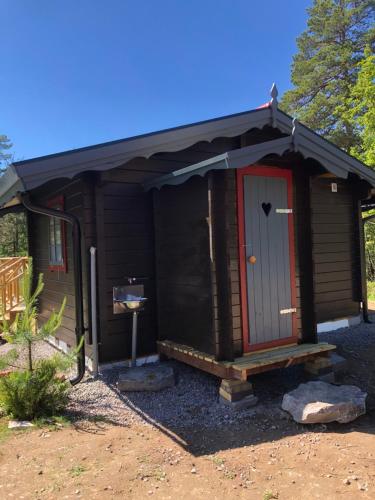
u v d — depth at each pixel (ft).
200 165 12.41
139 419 11.51
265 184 14.17
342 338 20.27
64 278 18.76
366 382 14.38
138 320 15.94
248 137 17.06
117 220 15.57
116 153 12.42
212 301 12.78
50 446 9.86
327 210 22.66
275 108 15.80
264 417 11.50
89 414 11.89
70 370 15.58
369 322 23.85
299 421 10.75
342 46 60.85
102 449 9.64
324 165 13.85
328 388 11.94
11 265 26.53
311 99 64.23
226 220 12.43
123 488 7.93
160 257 15.66
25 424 11.18
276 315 14.19
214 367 12.80
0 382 11.73
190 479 8.26
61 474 8.50
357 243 23.66
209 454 9.37
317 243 22.16
